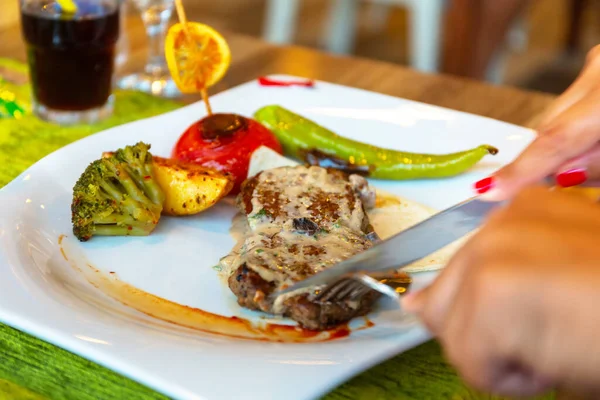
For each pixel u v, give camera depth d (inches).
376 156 20.1
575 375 8.2
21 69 25.0
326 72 25.7
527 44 61.5
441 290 9.7
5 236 16.3
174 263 17.1
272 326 15.6
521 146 20.7
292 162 19.4
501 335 8.5
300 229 16.8
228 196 19.6
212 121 20.1
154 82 24.5
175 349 13.9
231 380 13.4
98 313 15.0
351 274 14.2
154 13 24.5
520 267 8.5
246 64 26.1
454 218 15.1
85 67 21.6
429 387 14.2
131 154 18.1
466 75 46.4
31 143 20.9
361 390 14.1
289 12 49.8
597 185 15.8
